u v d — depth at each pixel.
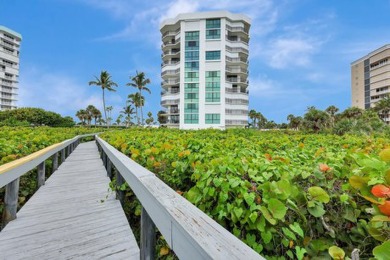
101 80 48.56
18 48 74.25
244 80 53.97
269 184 1.59
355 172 1.71
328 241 1.61
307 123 26.84
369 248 1.56
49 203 3.80
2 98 68.06
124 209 3.64
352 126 17.78
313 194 1.60
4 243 2.49
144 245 1.92
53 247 2.42
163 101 52.72
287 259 1.52
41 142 6.18
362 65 71.25
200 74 47.75
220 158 2.22
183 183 2.60
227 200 1.72
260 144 4.60
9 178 2.78
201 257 0.94
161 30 54.84
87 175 5.98
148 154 3.42
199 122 47.28
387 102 51.16
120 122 76.62
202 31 48.00
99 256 2.26
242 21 50.25
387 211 1.15
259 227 1.44
